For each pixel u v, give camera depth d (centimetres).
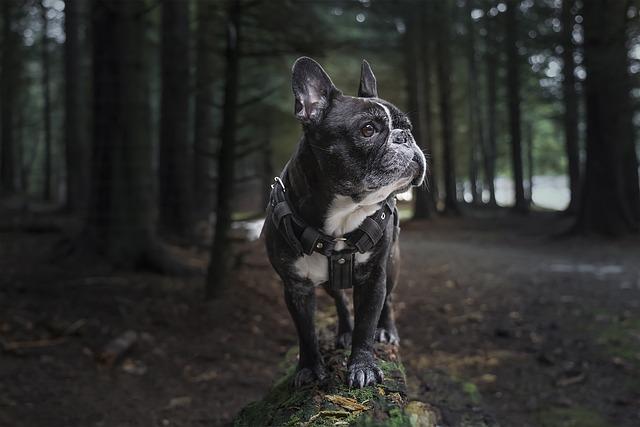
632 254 452
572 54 539
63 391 180
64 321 226
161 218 414
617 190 544
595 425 169
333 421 82
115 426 163
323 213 85
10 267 291
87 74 786
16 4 516
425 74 816
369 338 93
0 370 186
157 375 200
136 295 263
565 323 270
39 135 1360
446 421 125
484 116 1227
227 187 268
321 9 666
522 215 878
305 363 99
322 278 92
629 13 459
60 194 1271
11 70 861
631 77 486
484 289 340
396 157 80
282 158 803
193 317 249
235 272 302
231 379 200
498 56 870
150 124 308
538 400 188
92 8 299
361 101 83
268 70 623
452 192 869
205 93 396
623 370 211
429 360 222
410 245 530
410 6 736
